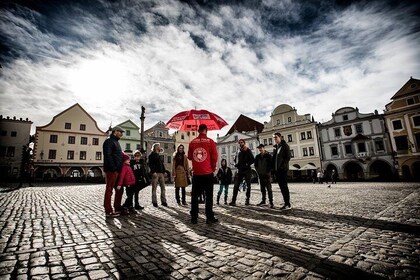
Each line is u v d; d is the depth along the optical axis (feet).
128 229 12.41
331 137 116.67
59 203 23.94
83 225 13.41
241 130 156.04
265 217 15.51
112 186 16.63
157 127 146.92
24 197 30.73
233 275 6.92
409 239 10.15
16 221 14.55
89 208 20.22
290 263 7.75
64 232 11.80
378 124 104.88
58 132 124.26
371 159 104.83
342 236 10.81
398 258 8.10
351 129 111.55
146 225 13.37
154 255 8.57
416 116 96.02
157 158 22.24
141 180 20.07
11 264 7.67
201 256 8.46
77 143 128.16
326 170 110.42
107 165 16.37
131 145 142.10
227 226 12.99
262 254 8.60
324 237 10.68
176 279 6.70
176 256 8.47
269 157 20.79
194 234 11.36
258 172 21.39
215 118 24.90
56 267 7.48
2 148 123.75
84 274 6.99
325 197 29.09
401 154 98.22
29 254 8.61
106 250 9.11
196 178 14.05
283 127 127.44
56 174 131.13
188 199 28.17
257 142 136.36
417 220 13.66
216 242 10.07
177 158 23.36
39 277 6.75
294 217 15.38
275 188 51.49
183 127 29.86
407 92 98.78
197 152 14.33
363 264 7.63
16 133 127.65
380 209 18.01
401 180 95.25
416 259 7.99
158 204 23.47
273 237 10.77
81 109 132.05
